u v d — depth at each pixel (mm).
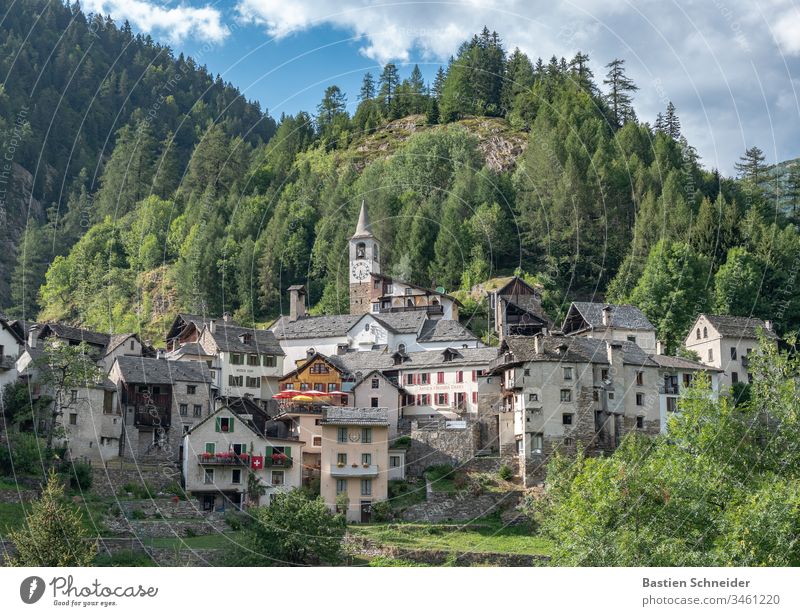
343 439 89438
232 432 88250
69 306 173375
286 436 91812
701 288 138500
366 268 153250
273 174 188125
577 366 95438
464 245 164375
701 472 63750
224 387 109750
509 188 180875
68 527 63375
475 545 77500
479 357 106250
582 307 123812
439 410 106125
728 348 117188
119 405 97125
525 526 83375
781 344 125938
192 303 153750
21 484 80125
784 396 70625
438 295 141625
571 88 198375
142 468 90312
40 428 90938
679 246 144750
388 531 81188
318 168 190375
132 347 116062
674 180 164750
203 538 76688
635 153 173625
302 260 159375
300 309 145500
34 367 94250
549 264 160625
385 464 89438
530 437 92562
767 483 60781
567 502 66125
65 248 199125
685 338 126312
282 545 70875
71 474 83375
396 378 110000
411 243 168625
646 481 62188
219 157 184750
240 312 150875
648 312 135125
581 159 172375
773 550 54469
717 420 68000
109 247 178875
